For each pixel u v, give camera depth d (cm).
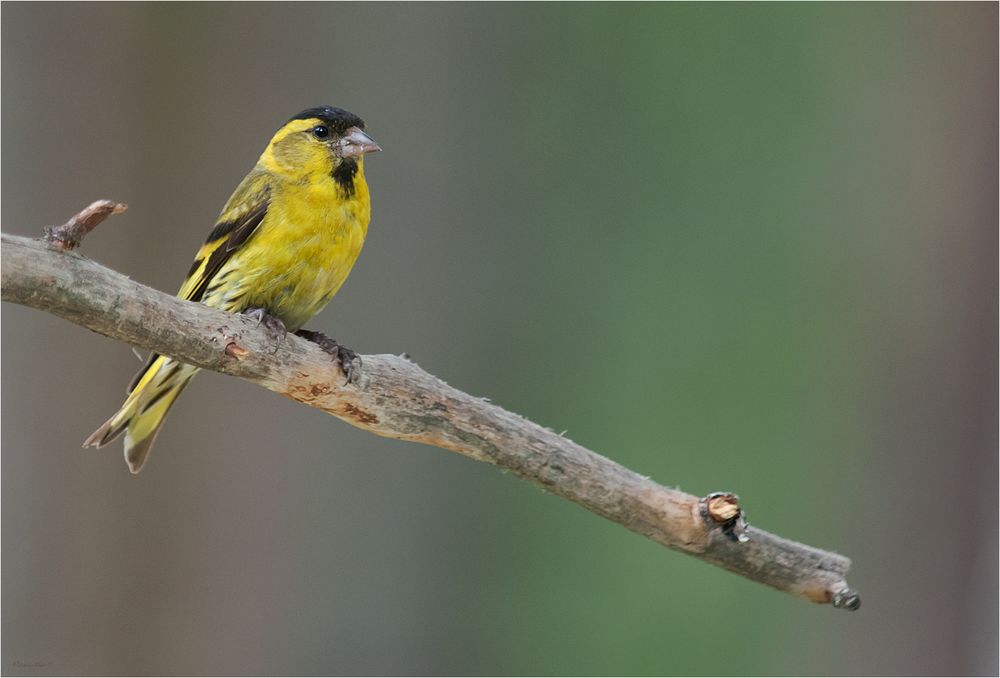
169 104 1323
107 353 1247
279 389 788
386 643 1366
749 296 1708
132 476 1263
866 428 1722
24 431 1230
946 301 1759
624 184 1673
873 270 1756
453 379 1473
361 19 1424
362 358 802
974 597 1689
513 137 1570
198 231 1315
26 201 1263
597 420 1628
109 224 1289
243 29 1354
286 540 1314
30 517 1227
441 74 1479
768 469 1681
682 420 1684
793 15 1750
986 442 1720
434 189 1470
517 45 1594
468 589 1448
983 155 1772
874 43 1780
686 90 1722
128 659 1247
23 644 1219
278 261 902
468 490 1449
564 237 1614
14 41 1261
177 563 1271
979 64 1786
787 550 830
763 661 1591
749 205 1736
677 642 1582
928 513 1709
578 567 1568
